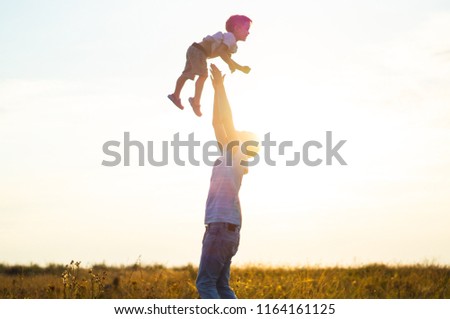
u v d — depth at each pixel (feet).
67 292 41.11
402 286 48.91
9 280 50.62
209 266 28.84
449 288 47.73
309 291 44.24
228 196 28.89
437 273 55.26
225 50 36.27
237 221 28.99
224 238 28.68
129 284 45.42
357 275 56.34
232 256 29.71
